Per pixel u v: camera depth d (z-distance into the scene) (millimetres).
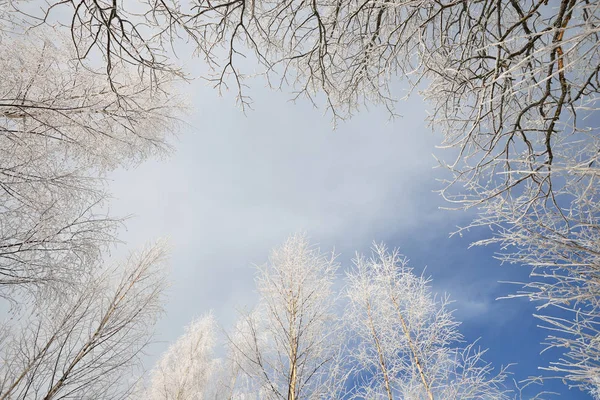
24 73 2832
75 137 3273
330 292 5582
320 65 2643
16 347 3873
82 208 3166
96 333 4547
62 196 3012
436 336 5848
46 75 2941
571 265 1591
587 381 1438
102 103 3238
